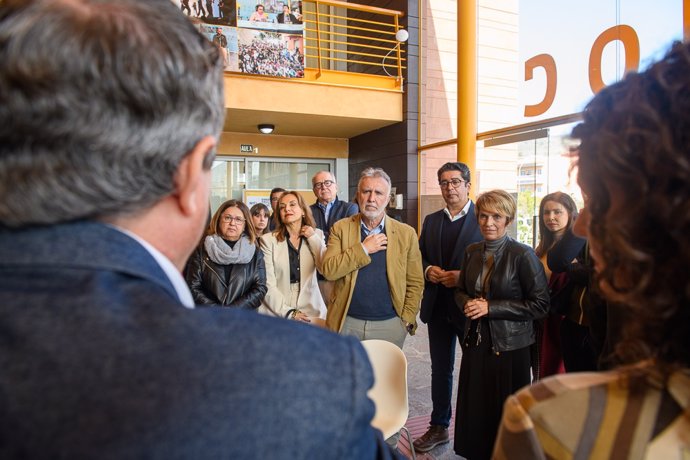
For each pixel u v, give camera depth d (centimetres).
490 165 512
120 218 37
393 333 230
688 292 35
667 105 37
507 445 46
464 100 512
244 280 249
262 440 31
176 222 41
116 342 31
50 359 29
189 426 30
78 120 32
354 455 35
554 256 202
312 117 583
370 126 650
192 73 38
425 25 614
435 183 596
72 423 28
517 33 472
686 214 34
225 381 32
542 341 208
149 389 30
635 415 39
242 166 689
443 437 232
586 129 44
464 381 194
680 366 38
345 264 219
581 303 183
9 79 31
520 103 472
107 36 33
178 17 39
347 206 412
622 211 38
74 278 33
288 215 265
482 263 198
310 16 768
